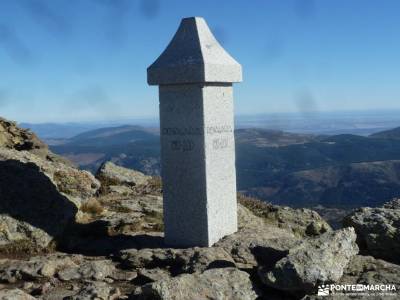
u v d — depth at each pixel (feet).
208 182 8.02
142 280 6.96
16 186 8.92
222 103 8.34
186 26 8.27
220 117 8.29
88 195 10.76
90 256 8.10
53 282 6.79
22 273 7.02
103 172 14.39
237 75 8.49
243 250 7.57
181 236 8.25
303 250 6.16
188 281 5.91
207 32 8.36
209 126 8.03
